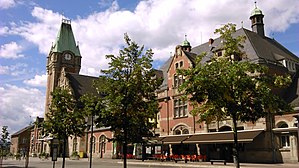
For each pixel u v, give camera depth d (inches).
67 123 828.0
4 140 1333.7
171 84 1611.7
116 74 583.8
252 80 479.8
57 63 3097.9
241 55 549.0
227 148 1306.6
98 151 2121.1
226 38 549.0
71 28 3348.9
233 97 476.7
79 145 2250.2
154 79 596.1
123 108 563.2
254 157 1181.7
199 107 528.4
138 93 573.9
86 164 1384.1
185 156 1331.2
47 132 837.2
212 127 1354.6
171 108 1590.8
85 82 2719.0
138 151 1695.4
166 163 1275.8
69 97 857.5
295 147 1083.3
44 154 2183.8
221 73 483.2
